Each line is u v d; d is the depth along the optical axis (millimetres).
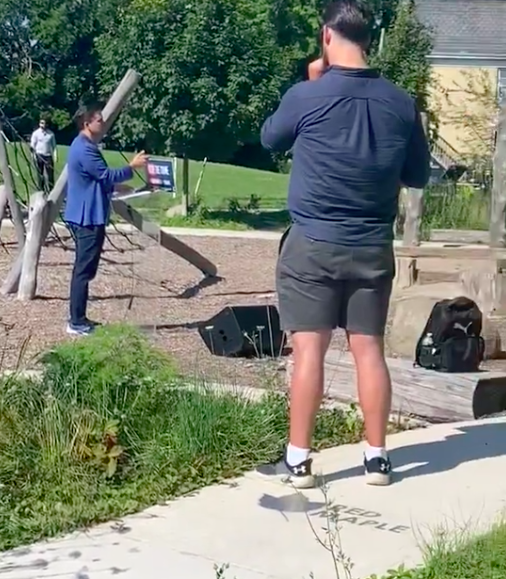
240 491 6168
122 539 5559
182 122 23266
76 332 10250
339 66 5875
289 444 6227
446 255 10773
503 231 11258
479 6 40906
